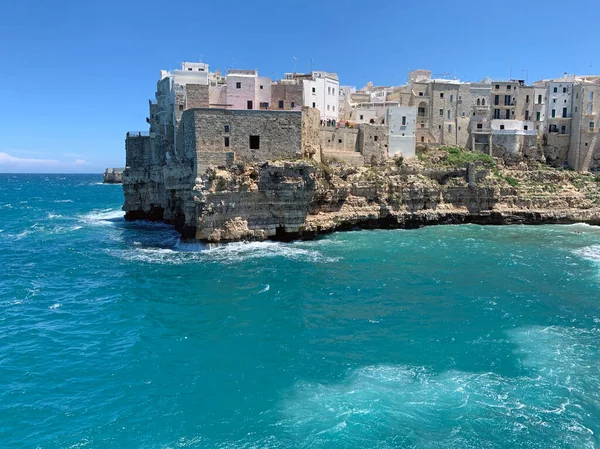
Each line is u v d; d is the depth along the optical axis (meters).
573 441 19.55
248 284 41.25
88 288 41.25
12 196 158.50
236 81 70.50
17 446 19.66
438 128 89.62
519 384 23.83
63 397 23.33
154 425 21.02
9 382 24.72
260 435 20.19
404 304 35.69
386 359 26.67
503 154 89.81
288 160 58.56
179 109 65.94
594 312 33.72
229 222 57.34
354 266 46.84
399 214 69.75
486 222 74.88
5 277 45.38
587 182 82.94
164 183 71.94
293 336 30.02
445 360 26.44
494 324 31.55
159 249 57.78
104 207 117.44
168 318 33.56
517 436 19.88
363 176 69.44
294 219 59.66
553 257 50.25
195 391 23.72
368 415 21.36
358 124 76.56
